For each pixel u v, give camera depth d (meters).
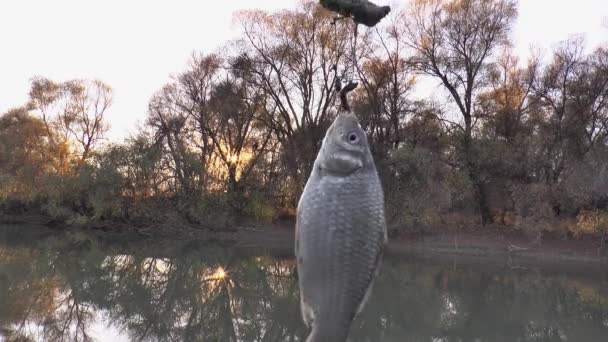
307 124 39.19
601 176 29.83
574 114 34.66
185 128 41.47
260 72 39.69
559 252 30.25
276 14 39.44
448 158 35.25
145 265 26.30
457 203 35.75
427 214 33.03
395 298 20.05
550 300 20.16
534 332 16.16
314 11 37.84
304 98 39.19
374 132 37.28
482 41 37.38
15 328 14.76
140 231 38.75
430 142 36.47
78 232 38.78
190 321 16.25
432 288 21.98
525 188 32.00
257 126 42.00
